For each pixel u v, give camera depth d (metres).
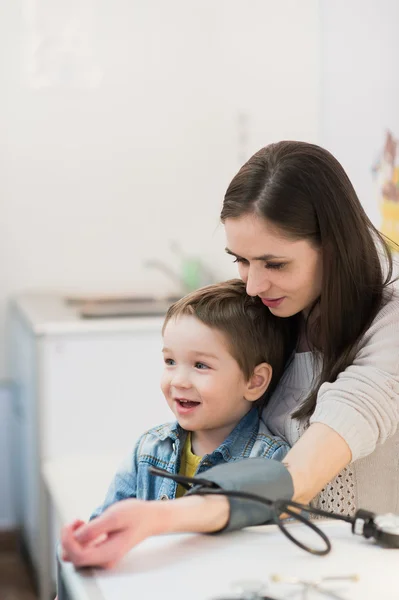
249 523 1.12
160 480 1.54
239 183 1.40
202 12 4.00
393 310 1.42
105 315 3.47
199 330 1.52
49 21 3.90
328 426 1.28
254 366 1.54
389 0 1.88
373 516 1.10
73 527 1.06
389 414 1.32
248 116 3.92
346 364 1.40
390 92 1.90
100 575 0.98
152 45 4.00
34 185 3.96
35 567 3.43
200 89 4.04
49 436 3.19
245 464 1.18
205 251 4.12
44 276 4.01
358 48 2.01
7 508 4.00
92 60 3.96
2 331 3.97
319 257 1.41
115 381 3.22
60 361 3.18
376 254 1.46
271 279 1.41
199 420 1.53
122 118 4.01
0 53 3.88
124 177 4.04
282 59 3.66
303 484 1.21
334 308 1.41
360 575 0.99
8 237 3.96
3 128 3.91
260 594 0.92
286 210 1.35
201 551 1.05
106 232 4.04
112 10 3.96
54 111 3.95
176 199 4.08
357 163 2.05
